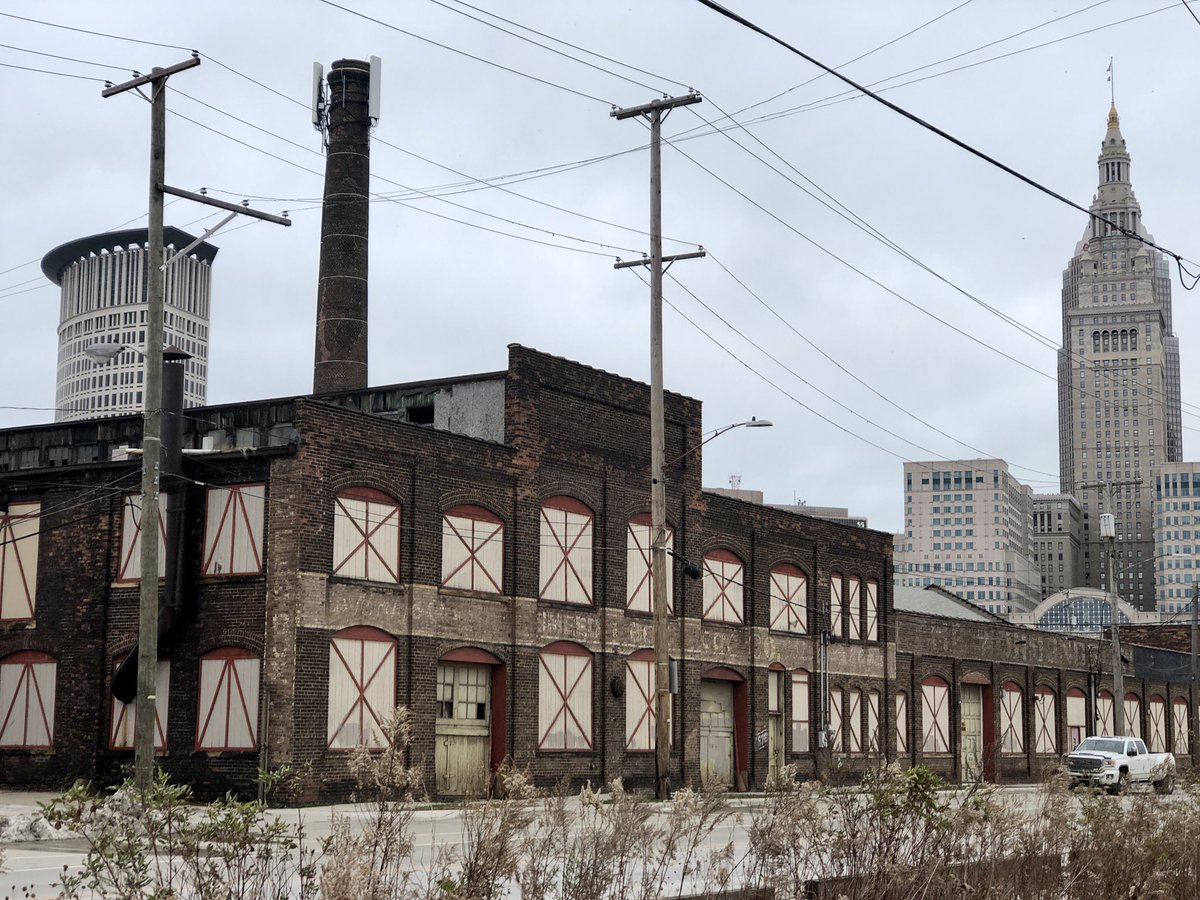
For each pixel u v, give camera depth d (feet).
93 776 108.27
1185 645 290.56
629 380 138.00
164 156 84.79
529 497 124.47
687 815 34.53
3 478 115.34
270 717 101.24
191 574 106.63
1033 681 218.38
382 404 133.08
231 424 131.44
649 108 116.98
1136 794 50.55
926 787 36.78
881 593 181.06
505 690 120.47
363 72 187.11
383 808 28.35
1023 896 36.96
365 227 184.75
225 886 26.99
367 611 108.17
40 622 113.29
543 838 35.86
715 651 147.43
